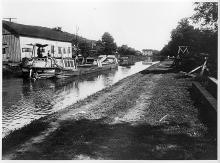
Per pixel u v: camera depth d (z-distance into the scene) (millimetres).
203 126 9781
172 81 24156
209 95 12617
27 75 32250
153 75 32000
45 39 46219
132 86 22109
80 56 60031
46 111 16000
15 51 39500
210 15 28672
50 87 26234
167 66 54125
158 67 50938
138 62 96125
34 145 8680
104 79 34469
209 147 7871
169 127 9805
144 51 142125
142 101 15203
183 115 11492
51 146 8500
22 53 39812
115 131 9719
